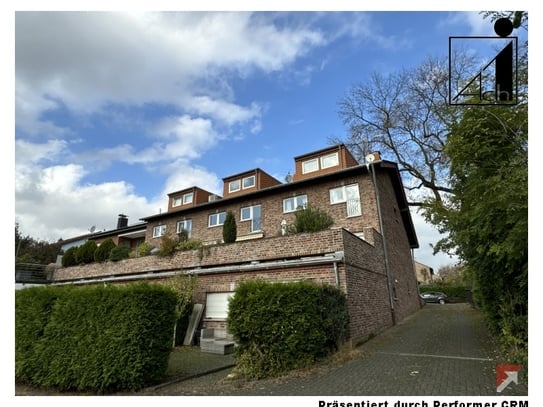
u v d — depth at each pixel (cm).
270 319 693
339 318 858
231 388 595
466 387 534
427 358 755
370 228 1387
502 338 771
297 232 1193
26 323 673
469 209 768
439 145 2034
